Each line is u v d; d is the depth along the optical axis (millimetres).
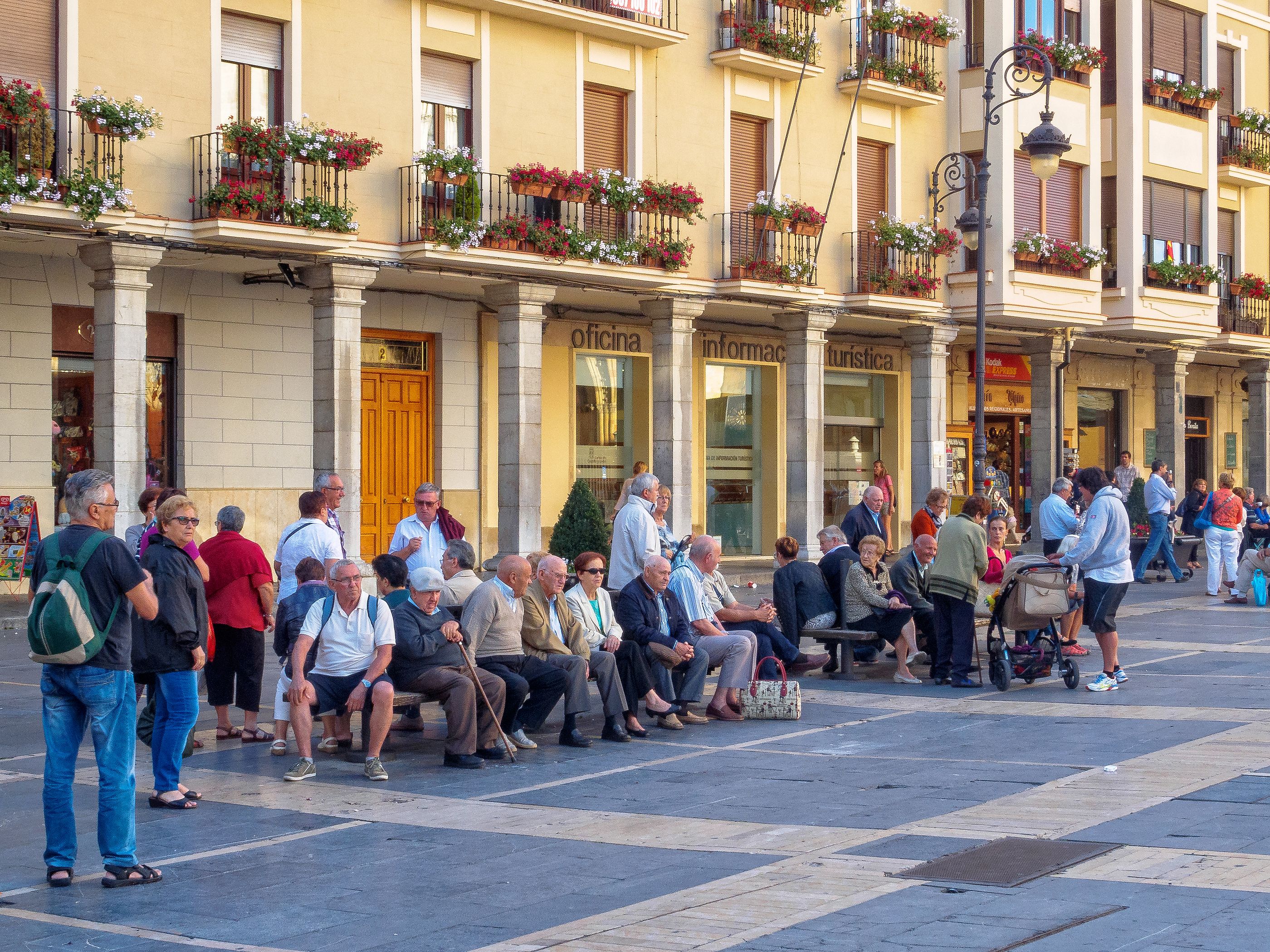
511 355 23422
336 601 10562
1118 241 32812
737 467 30156
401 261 22062
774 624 13758
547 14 23406
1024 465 35750
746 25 26375
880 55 28797
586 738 11500
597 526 19875
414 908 6844
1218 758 10039
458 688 10516
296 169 20734
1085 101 31484
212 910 6883
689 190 24906
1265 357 37750
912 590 14914
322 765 10633
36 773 10250
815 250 27562
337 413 21219
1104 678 13789
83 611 7230
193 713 9250
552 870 7520
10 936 6488
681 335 25703
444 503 24656
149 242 19203
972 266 30125
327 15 21328
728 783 9805
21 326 20203
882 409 32750
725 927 6320
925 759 10477
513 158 23594
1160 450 35531
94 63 18953
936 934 6074
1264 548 22344
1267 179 36531
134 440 19125
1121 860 7277
